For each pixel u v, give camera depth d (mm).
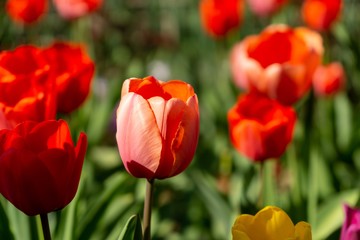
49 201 753
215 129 1883
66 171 749
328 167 1571
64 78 983
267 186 1092
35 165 737
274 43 1118
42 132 752
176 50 3025
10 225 988
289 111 994
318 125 1731
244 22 2789
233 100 1907
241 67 1113
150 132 765
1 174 745
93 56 2260
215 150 1794
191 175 1293
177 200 1629
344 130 1819
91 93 1765
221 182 1536
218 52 2273
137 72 1931
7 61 993
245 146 997
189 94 786
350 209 776
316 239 1122
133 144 773
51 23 3074
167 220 1515
